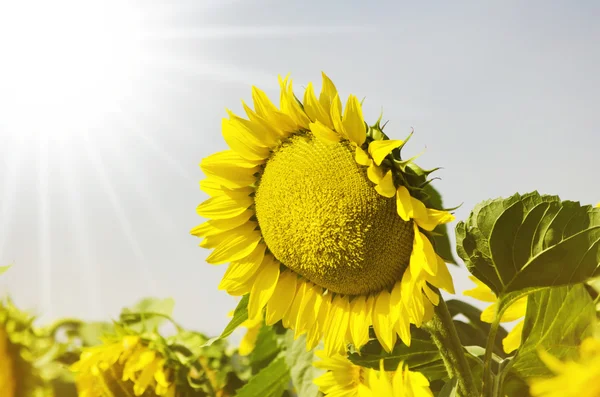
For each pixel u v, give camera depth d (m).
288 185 0.89
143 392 1.09
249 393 1.07
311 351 1.05
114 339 1.12
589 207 0.82
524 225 0.83
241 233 0.96
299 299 0.94
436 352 0.87
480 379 0.87
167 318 1.19
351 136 0.84
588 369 0.61
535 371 0.84
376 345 0.89
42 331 1.06
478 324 1.05
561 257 0.83
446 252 0.91
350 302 0.91
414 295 0.82
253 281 0.95
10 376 0.98
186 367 1.12
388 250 0.86
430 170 0.82
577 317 0.84
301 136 0.91
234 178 0.95
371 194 0.85
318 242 0.87
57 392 1.02
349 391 0.95
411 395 0.81
